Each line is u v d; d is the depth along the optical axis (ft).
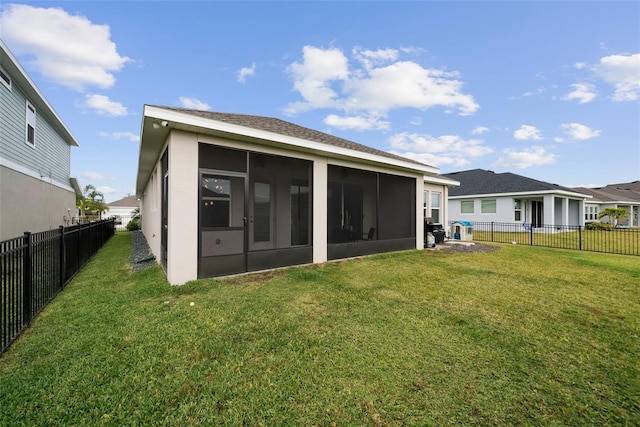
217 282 16.42
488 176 69.72
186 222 16.51
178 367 7.73
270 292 14.78
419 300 13.58
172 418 5.91
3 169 26.21
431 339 9.50
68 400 6.41
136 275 18.65
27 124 31.37
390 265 22.43
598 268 21.38
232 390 6.80
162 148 20.77
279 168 23.49
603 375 7.49
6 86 26.99
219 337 9.50
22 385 6.91
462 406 6.34
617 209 67.56
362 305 12.82
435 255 27.73
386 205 30.50
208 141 17.37
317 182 23.32
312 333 9.89
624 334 9.91
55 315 11.47
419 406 6.33
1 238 25.79
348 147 25.08
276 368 7.72
